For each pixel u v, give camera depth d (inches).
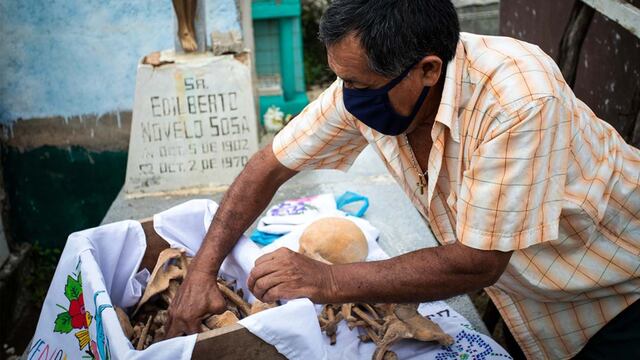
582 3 95.8
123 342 47.7
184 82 112.3
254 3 160.9
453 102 47.7
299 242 75.8
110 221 109.1
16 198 155.9
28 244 158.1
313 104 61.9
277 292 51.5
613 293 57.4
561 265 55.8
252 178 62.9
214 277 60.4
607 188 53.1
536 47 49.6
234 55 112.7
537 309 61.4
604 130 54.9
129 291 64.4
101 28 144.6
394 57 44.6
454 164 51.8
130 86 149.6
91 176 156.5
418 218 98.4
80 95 149.5
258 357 49.6
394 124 50.3
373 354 61.0
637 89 91.2
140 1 143.3
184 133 115.0
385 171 114.8
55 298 60.9
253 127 115.9
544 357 63.2
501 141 45.5
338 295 51.8
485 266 49.1
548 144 45.6
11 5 141.8
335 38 45.6
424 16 44.3
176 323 58.1
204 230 68.3
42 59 146.2
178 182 117.3
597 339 59.9
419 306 71.5
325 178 114.0
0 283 140.1
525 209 46.7
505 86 46.0
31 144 152.8
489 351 63.2
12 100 148.8
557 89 46.2
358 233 74.9
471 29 186.9
